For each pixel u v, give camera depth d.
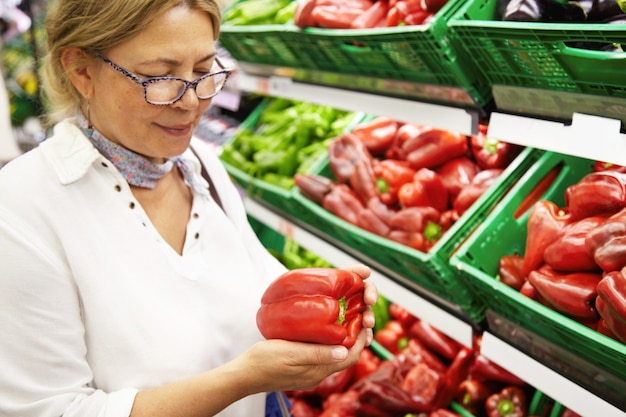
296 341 1.49
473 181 2.31
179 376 1.55
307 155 3.35
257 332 1.71
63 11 1.40
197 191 1.71
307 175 2.88
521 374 1.79
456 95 1.96
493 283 1.79
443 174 2.45
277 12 3.57
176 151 1.53
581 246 1.68
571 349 1.64
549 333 1.70
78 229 1.49
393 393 2.41
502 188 2.06
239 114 4.53
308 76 2.78
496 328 1.90
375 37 2.05
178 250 1.69
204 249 1.70
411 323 2.83
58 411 1.39
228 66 1.60
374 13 2.43
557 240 1.77
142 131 1.47
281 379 1.47
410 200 2.41
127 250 1.54
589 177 1.77
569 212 1.83
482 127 2.35
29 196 1.46
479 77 1.89
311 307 1.47
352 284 1.55
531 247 1.86
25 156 1.54
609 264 1.57
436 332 2.58
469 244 1.92
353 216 2.61
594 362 1.58
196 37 1.39
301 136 3.43
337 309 1.47
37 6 4.00
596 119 1.51
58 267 1.43
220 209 1.79
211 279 1.65
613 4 1.63
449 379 2.42
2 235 1.38
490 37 1.68
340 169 2.78
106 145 1.55
